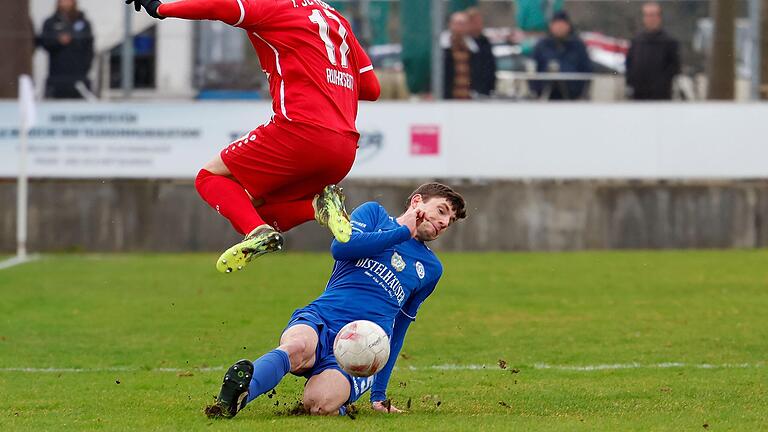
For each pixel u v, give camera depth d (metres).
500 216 51.44
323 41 17.89
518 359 26.17
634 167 51.28
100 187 51.41
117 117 50.66
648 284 40.00
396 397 21.20
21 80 46.50
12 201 51.41
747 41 51.19
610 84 51.34
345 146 17.80
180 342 28.56
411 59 51.31
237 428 17.09
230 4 17.20
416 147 50.84
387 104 50.75
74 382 23.11
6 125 50.75
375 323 18.50
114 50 51.00
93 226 51.44
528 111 51.06
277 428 17.08
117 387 22.44
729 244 51.62
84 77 51.09
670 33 51.28
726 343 28.28
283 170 17.67
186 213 51.50
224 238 51.62
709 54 51.22
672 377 23.44
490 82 51.31
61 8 50.88
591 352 27.06
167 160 50.84
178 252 51.44
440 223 19.34
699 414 18.98
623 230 51.44
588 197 51.44
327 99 17.73
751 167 51.22
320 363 18.67
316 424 17.48
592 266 44.97
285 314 33.25
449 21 51.22
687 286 39.47
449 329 30.83
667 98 51.34
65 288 38.91
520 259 47.62
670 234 51.56
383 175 50.78
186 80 51.09
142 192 51.50
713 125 51.19
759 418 18.59
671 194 51.44
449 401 20.73
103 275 42.47
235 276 42.12
